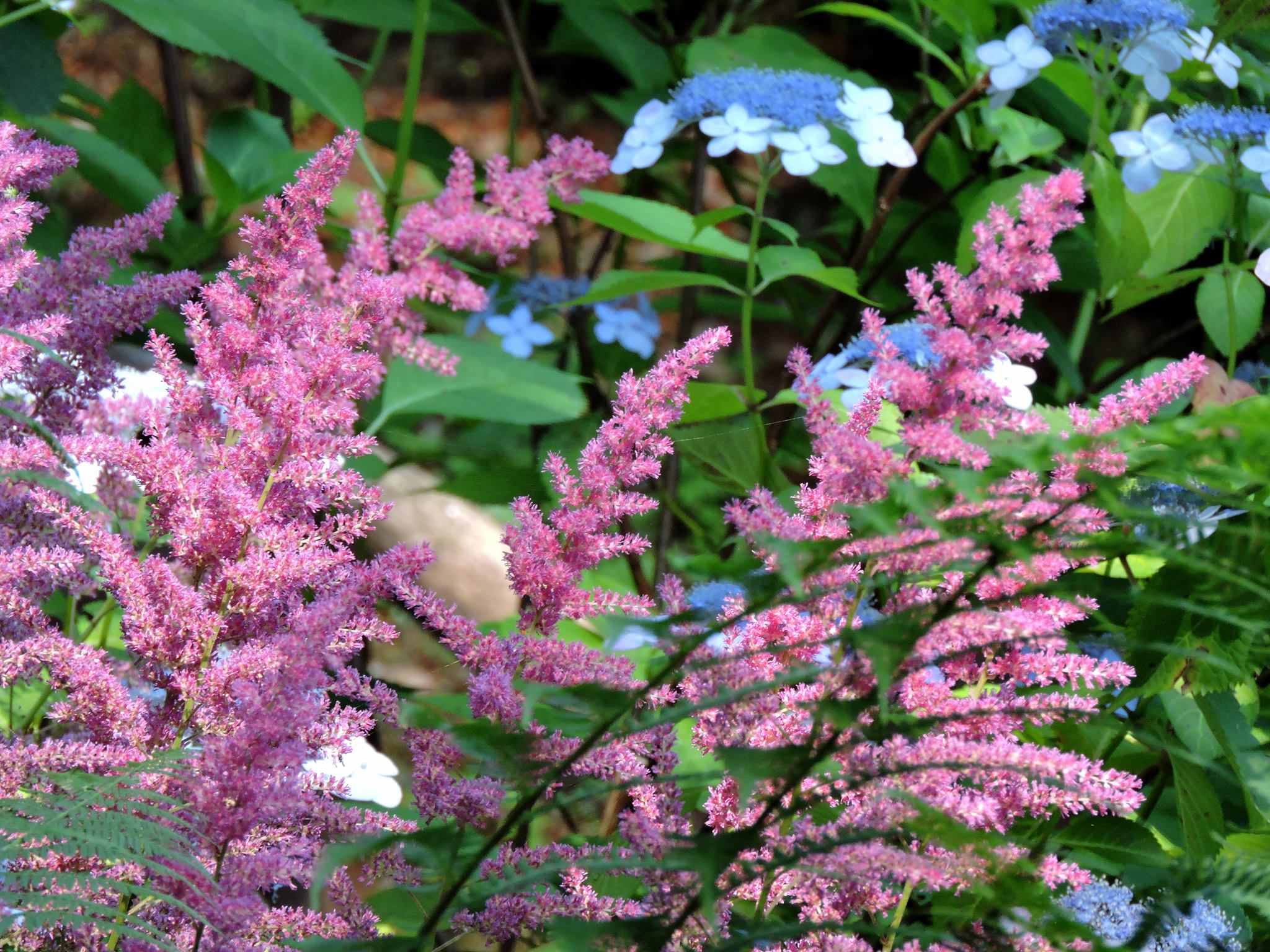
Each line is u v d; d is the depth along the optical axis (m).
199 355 1.11
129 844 0.92
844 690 0.93
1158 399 0.93
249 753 0.95
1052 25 1.35
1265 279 1.30
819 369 1.31
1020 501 0.83
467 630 1.09
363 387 1.12
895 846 0.92
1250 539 0.93
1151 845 1.13
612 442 1.11
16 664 1.05
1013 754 0.89
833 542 0.74
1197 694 1.14
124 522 1.16
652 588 1.37
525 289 1.53
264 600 1.09
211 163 1.41
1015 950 0.89
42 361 1.14
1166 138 1.34
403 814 1.16
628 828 0.95
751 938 0.87
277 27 1.41
